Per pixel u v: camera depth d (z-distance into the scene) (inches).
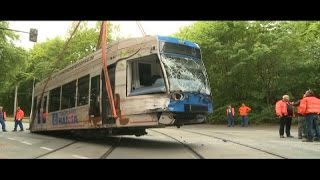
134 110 580.1
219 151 534.3
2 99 3422.7
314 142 678.5
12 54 1768.0
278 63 1595.7
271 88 1662.2
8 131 1226.0
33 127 1066.1
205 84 601.6
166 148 584.4
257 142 672.4
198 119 583.8
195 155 497.0
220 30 1697.8
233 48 1621.6
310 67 1574.8
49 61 2938.0
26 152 543.5
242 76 1662.2
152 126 579.8
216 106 1726.1
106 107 644.7
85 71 737.6
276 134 915.4
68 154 520.7
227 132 1003.9
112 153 527.8
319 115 728.3
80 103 746.8
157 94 558.6
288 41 1569.9
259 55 1535.4
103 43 658.2
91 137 805.9
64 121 831.1
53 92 925.2
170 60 572.1
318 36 1675.7
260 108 1648.6
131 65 600.1
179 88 559.2
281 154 497.4
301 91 1641.2
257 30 1678.2
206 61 1717.5
